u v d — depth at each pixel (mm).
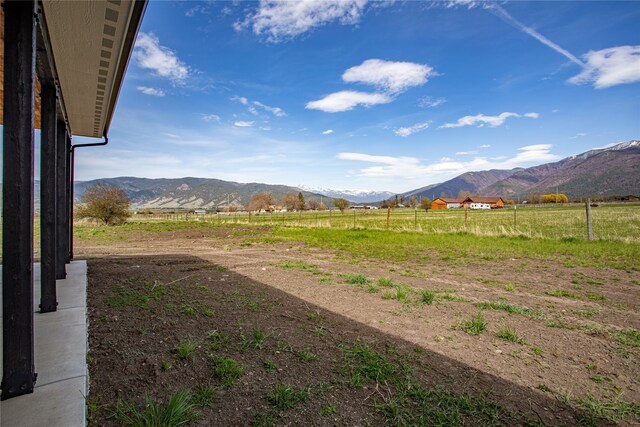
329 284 5688
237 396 2154
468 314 4211
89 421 1780
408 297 4914
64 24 2857
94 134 7379
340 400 2211
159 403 1979
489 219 30266
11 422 1699
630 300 4957
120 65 3730
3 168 1940
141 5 2631
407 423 2016
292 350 2906
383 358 2842
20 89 1952
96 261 7340
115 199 27406
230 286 5242
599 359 3020
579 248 9906
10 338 1933
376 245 11719
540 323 3938
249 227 21672
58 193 5098
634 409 2256
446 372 2684
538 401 2328
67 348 2574
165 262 7602
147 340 2846
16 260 1962
